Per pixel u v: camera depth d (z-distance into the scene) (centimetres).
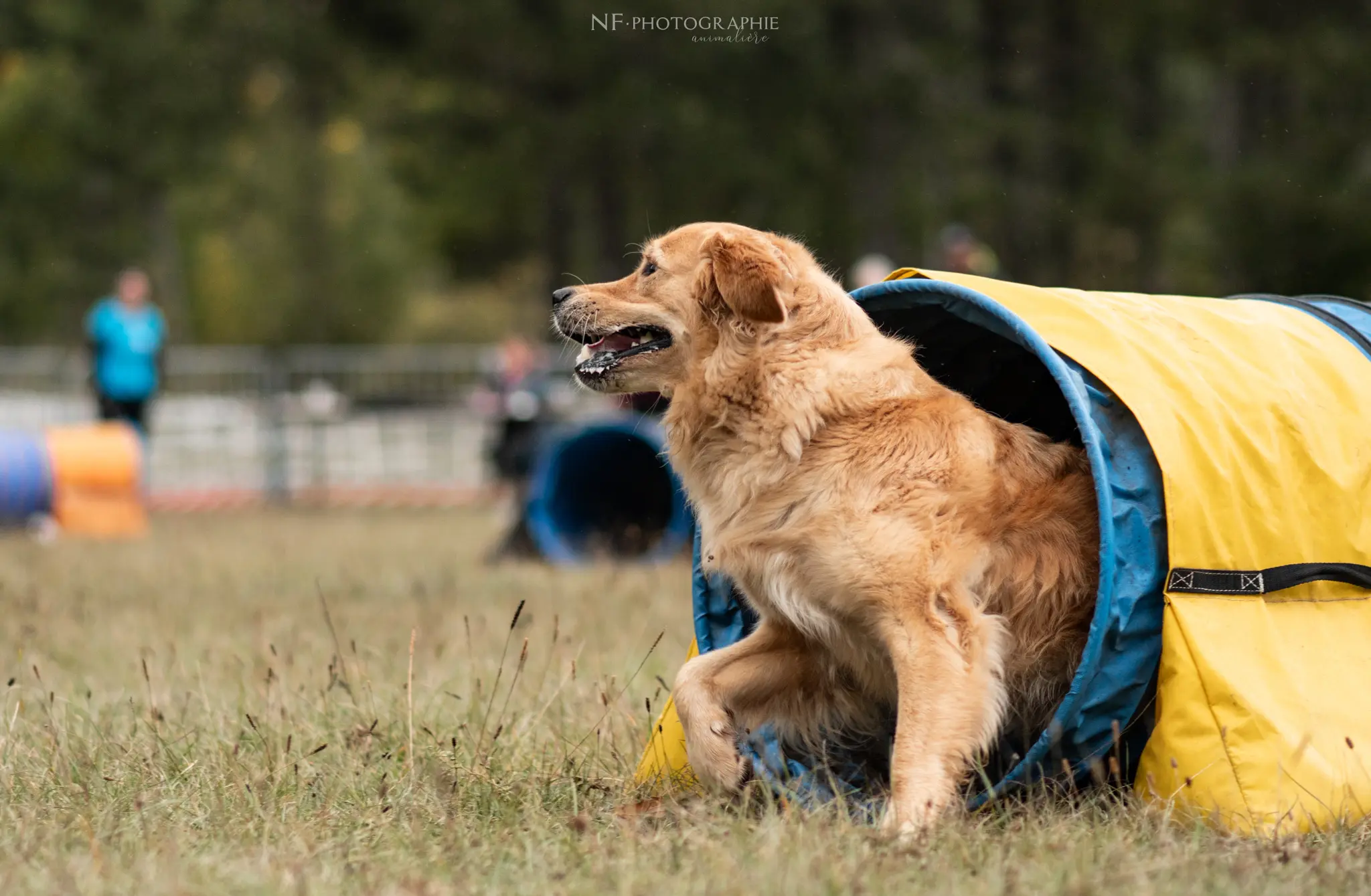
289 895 543
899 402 739
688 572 1694
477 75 4841
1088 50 5081
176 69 6156
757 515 748
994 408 947
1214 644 661
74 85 6259
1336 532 708
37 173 6575
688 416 785
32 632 1156
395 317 8569
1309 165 4519
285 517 3041
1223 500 679
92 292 7094
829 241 4734
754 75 4616
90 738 817
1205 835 625
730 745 750
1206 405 700
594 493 2022
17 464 2467
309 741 808
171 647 1053
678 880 556
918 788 672
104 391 2864
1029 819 650
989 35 5031
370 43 5175
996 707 700
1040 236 4941
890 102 4641
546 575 1706
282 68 5825
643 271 846
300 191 7831
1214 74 5088
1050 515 739
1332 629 699
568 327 848
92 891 545
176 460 3556
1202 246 4678
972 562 716
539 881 567
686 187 4681
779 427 744
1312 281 4397
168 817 670
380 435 3647
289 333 7925
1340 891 563
